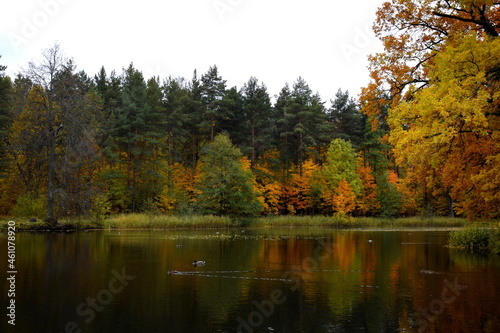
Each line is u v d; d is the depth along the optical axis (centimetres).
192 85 7612
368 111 2170
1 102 4800
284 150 6412
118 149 5747
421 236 3650
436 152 1598
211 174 5009
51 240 2914
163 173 5912
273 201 6125
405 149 1509
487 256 2247
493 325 999
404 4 2005
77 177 4147
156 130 5784
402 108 1580
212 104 6197
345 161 6134
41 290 1354
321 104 7575
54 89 3634
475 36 1533
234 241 3012
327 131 7269
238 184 5106
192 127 6738
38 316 1070
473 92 1457
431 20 1992
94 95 5331
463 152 1645
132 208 5553
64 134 3784
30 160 3744
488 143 1593
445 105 1377
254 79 6681
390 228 4956
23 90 3659
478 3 1709
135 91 5600
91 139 3841
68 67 3759
